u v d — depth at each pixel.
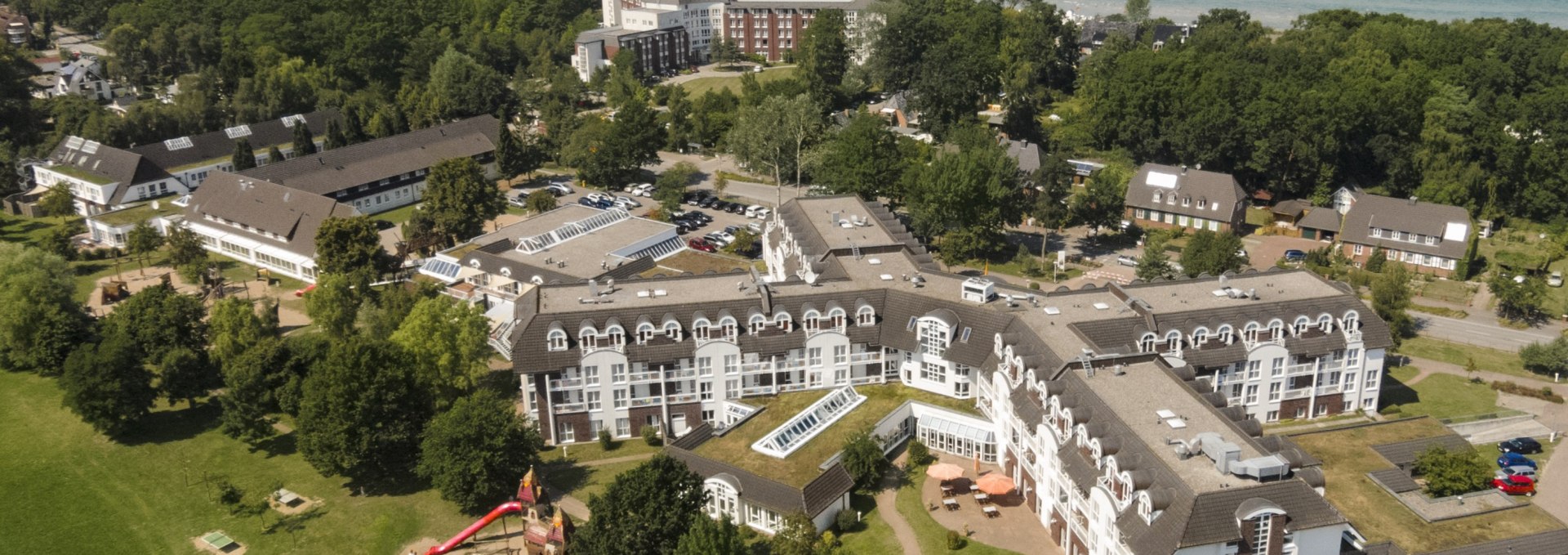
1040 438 130.75
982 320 152.12
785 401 155.38
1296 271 167.12
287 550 133.38
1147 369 134.00
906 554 127.88
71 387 156.62
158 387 165.50
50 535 139.00
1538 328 196.25
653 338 153.88
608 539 116.56
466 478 134.62
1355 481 134.00
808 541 121.38
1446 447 141.88
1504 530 123.19
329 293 176.38
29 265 183.25
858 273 168.50
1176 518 106.25
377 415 142.50
